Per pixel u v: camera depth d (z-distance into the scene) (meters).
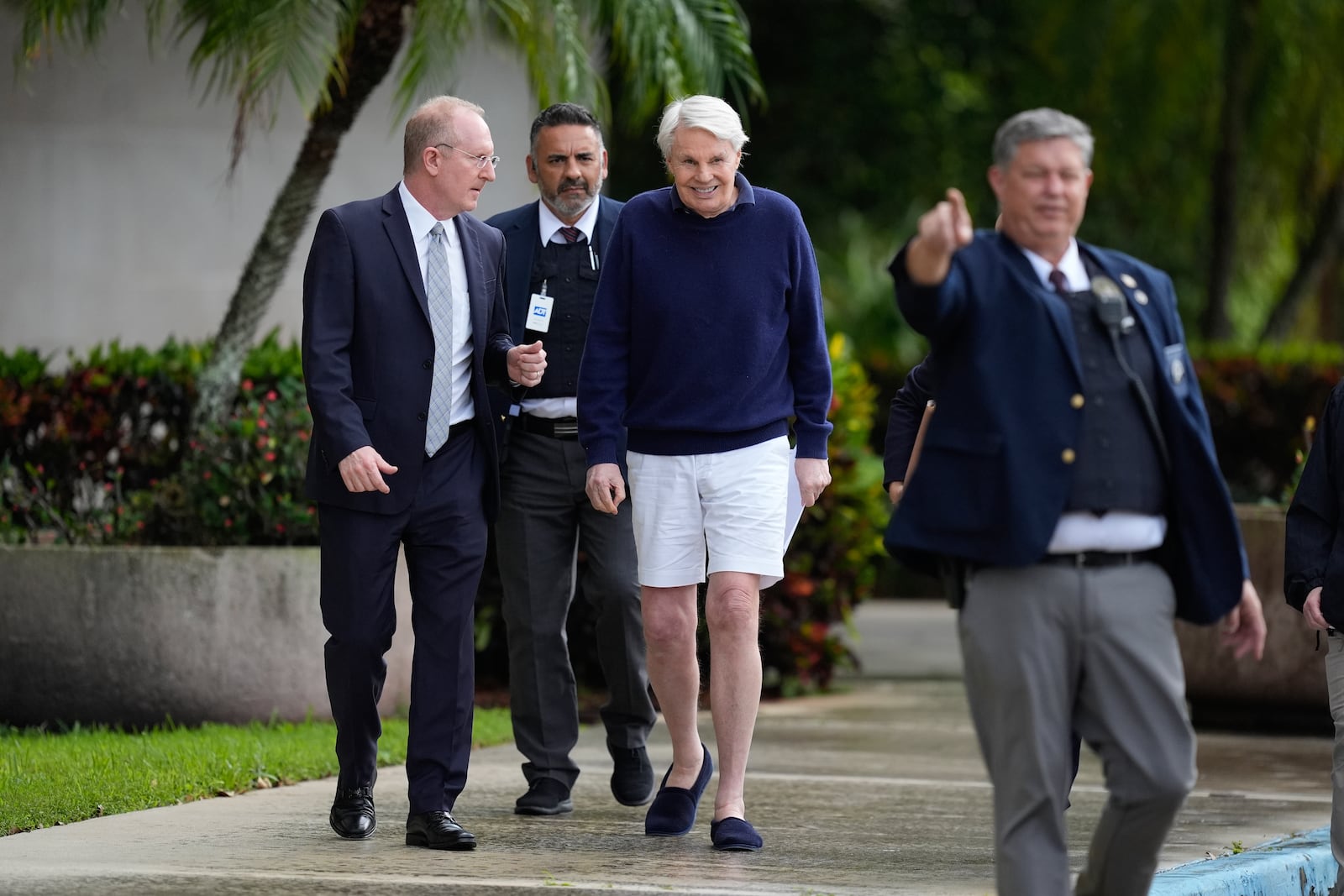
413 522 16.61
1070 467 11.74
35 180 38.72
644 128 35.94
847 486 32.12
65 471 27.97
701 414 16.41
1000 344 11.91
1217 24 56.38
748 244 16.55
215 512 25.84
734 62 29.88
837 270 69.50
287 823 17.41
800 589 31.50
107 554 24.38
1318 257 60.47
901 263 11.62
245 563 24.56
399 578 26.19
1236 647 12.41
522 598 18.53
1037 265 12.16
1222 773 23.30
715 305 16.42
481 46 39.03
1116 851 12.14
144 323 39.38
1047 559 11.86
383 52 27.50
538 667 18.48
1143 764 11.82
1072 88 58.69
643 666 18.70
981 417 11.88
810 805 19.48
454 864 15.47
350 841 16.53
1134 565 11.99
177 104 39.47
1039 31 59.41
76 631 24.41
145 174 39.31
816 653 32.28
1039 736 11.84
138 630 24.33
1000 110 65.00
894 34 64.62
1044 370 11.86
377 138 40.22
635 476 16.75
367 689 16.61
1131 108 58.12
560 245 18.91
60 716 24.59
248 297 27.55
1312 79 56.47
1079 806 19.84
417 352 16.52
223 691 24.45
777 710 30.06
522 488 18.55
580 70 28.05
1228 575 11.99
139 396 28.45
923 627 46.81
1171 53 56.91
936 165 64.94
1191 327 71.31
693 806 17.31
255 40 26.23
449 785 16.47
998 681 11.88
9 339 38.56
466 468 16.88
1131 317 12.11
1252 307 76.56
